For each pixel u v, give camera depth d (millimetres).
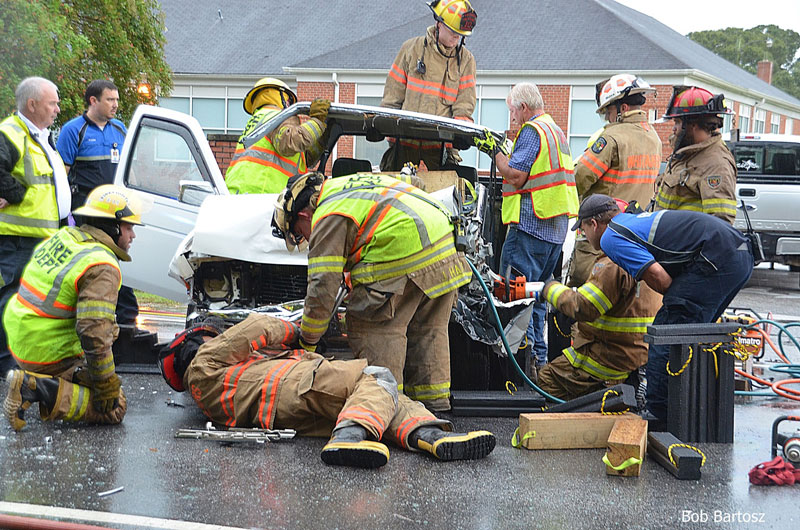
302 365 5520
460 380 6484
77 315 5363
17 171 6875
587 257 7551
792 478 4859
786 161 16734
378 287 5562
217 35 36281
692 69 28484
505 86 29781
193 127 7691
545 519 4230
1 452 5020
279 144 7094
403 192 5668
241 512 4184
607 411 5617
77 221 7859
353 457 4848
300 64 31094
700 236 5617
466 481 4746
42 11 15867
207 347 5664
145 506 4227
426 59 8305
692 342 5582
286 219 5684
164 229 7625
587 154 7621
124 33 19375
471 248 6523
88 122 8414
